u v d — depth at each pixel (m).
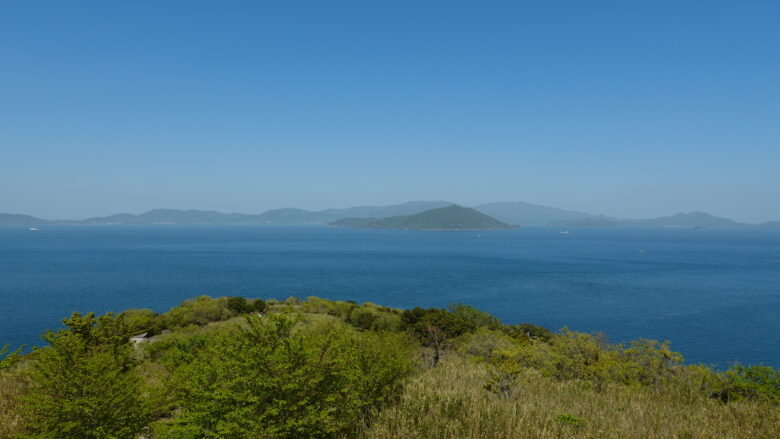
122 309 87.12
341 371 10.02
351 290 123.69
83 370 9.69
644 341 21.05
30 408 9.58
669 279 150.62
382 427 10.13
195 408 9.09
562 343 21.84
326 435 9.98
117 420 9.47
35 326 70.62
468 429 9.98
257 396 8.83
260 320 10.14
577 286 134.00
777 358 60.62
